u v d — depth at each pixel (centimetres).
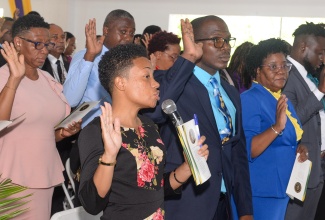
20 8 963
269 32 962
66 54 730
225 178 267
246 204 283
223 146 270
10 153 294
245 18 968
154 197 201
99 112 376
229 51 276
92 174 190
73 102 361
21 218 294
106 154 182
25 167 297
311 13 940
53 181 312
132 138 202
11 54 280
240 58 415
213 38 271
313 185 375
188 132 220
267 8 958
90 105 295
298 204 375
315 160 376
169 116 243
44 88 314
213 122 264
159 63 383
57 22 1021
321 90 368
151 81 210
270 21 959
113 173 194
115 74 208
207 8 984
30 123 299
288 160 326
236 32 973
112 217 196
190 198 257
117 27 405
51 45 317
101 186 183
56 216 208
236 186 283
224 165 266
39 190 302
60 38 525
